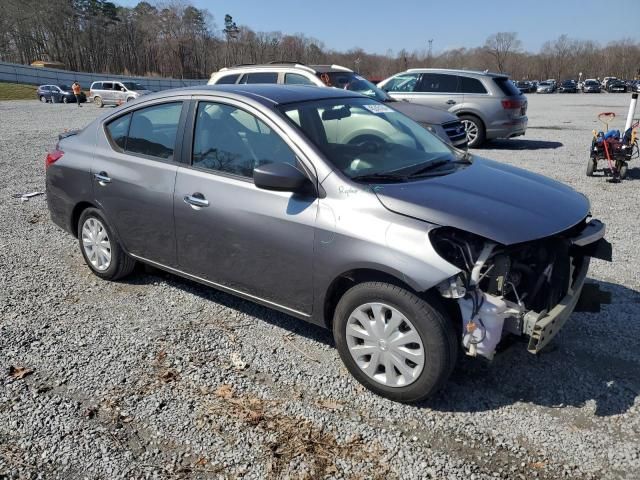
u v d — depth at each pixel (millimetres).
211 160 3805
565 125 18328
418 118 9312
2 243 5938
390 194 3092
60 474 2629
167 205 3977
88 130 4812
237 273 3697
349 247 3049
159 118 4188
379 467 2645
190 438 2859
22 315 4246
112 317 4211
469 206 3018
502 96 12250
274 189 3207
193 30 108938
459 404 3115
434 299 2900
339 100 4051
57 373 3459
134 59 107562
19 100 43656
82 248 4957
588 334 3863
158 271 5066
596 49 109688
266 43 112562
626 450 2738
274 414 3043
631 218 6691
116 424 2975
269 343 3811
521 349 3670
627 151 8625
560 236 3150
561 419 2980
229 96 3795
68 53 98500
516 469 2625
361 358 3217
